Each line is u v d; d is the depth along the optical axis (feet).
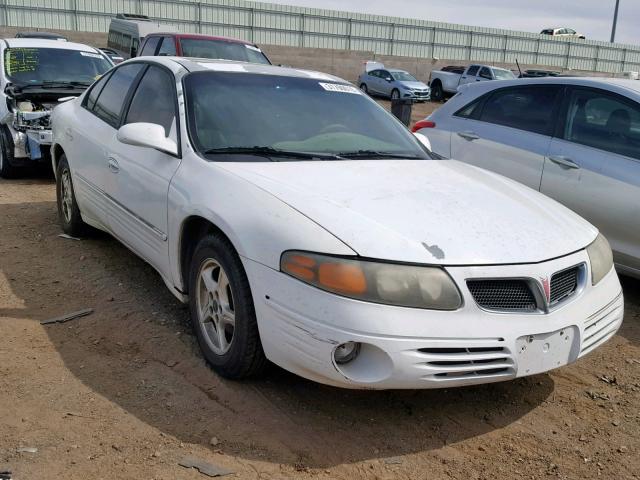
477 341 8.70
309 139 12.55
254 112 12.77
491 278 8.99
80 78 28.81
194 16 114.21
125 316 13.02
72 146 16.69
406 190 10.63
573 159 16.30
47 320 12.67
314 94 14.02
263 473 8.40
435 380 8.66
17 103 25.76
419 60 126.72
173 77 13.44
